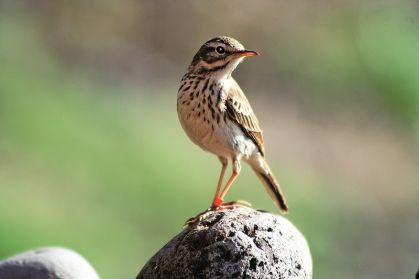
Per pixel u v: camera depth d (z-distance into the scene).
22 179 15.51
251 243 6.72
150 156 17.02
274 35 23.25
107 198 15.58
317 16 23.14
